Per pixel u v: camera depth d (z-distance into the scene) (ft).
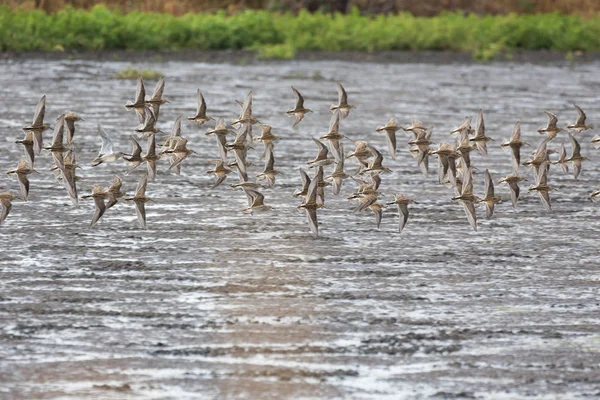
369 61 310.65
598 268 124.26
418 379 92.38
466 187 107.14
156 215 141.69
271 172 109.70
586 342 101.50
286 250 127.85
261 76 273.95
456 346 99.81
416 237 134.92
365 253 127.44
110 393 88.58
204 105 107.96
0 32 303.68
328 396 88.58
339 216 142.92
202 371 92.99
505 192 159.22
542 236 136.98
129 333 101.09
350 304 110.32
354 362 95.61
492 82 272.72
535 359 97.14
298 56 315.99
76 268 119.34
